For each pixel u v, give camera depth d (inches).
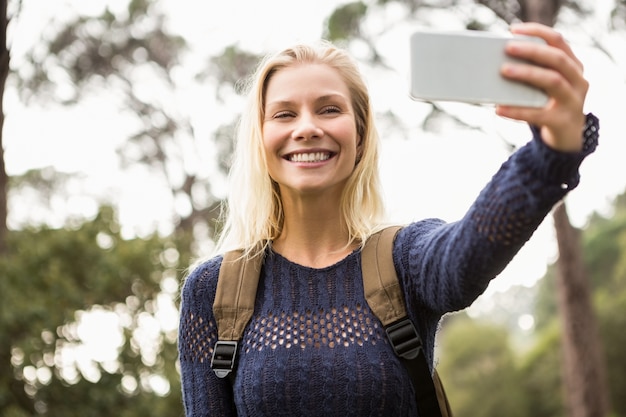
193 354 94.9
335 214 93.7
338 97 91.1
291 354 86.8
